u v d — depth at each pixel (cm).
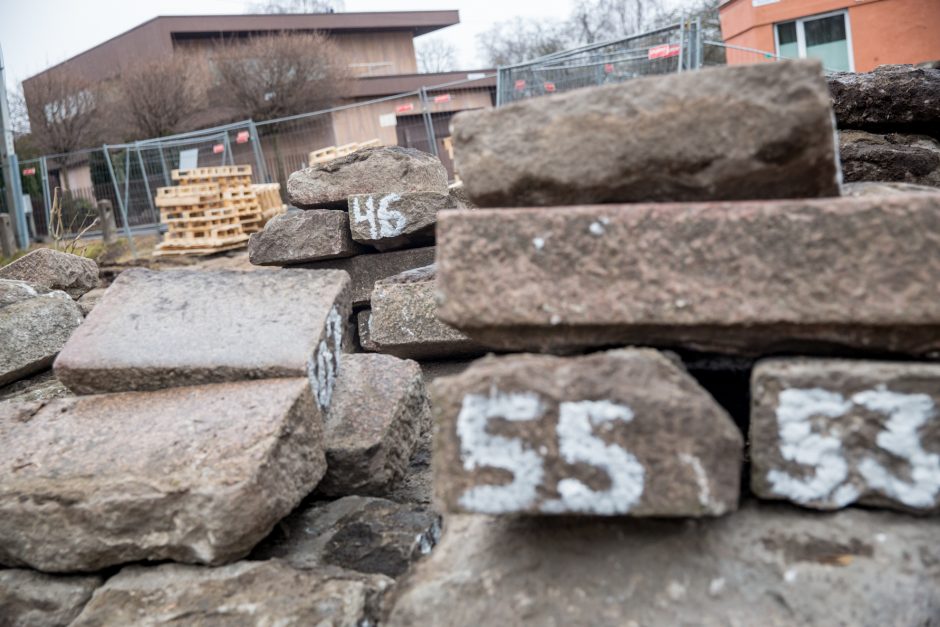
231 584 228
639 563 191
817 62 181
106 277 907
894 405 176
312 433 258
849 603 177
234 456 233
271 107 1852
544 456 178
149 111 1809
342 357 329
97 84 1955
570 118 196
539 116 199
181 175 1038
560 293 186
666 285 181
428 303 420
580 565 194
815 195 194
